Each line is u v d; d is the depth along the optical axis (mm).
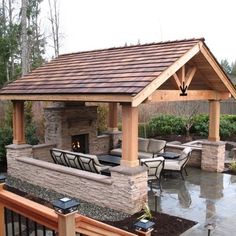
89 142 13102
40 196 9062
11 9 28500
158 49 9094
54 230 3104
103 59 10211
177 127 18438
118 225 7055
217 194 9070
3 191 3797
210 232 6598
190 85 10883
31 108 15148
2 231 3875
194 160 12062
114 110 13938
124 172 7629
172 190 9430
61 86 9211
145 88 7258
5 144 12531
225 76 10000
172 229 6758
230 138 17172
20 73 21609
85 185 8641
